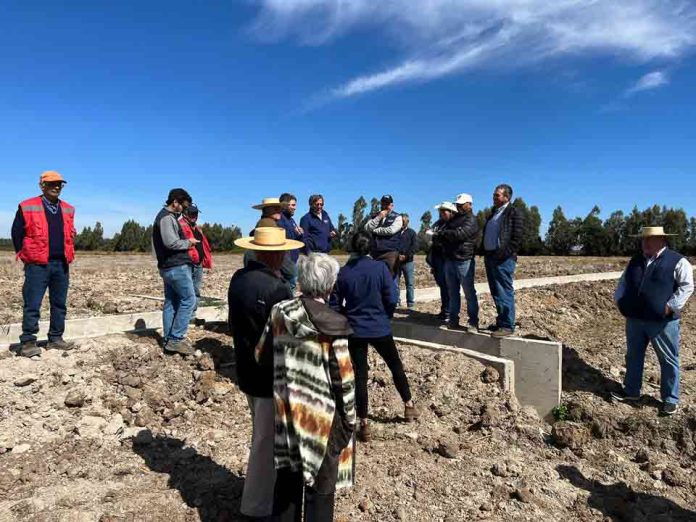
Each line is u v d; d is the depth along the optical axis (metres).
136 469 4.79
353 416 3.37
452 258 7.72
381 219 8.05
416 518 4.38
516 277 17.55
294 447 3.35
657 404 6.52
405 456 5.40
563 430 5.86
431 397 6.61
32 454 4.89
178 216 7.16
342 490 4.66
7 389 5.74
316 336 3.31
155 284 16.09
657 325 6.24
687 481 5.34
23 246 6.34
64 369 6.33
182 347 7.12
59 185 6.46
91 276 18.83
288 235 7.95
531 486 5.00
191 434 5.62
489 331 7.60
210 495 4.38
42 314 10.00
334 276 3.45
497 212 7.34
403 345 7.79
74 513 3.99
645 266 6.33
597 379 7.32
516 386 6.97
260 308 3.65
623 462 5.62
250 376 3.77
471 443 5.85
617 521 4.68
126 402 5.99
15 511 4.00
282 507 3.40
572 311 11.70
